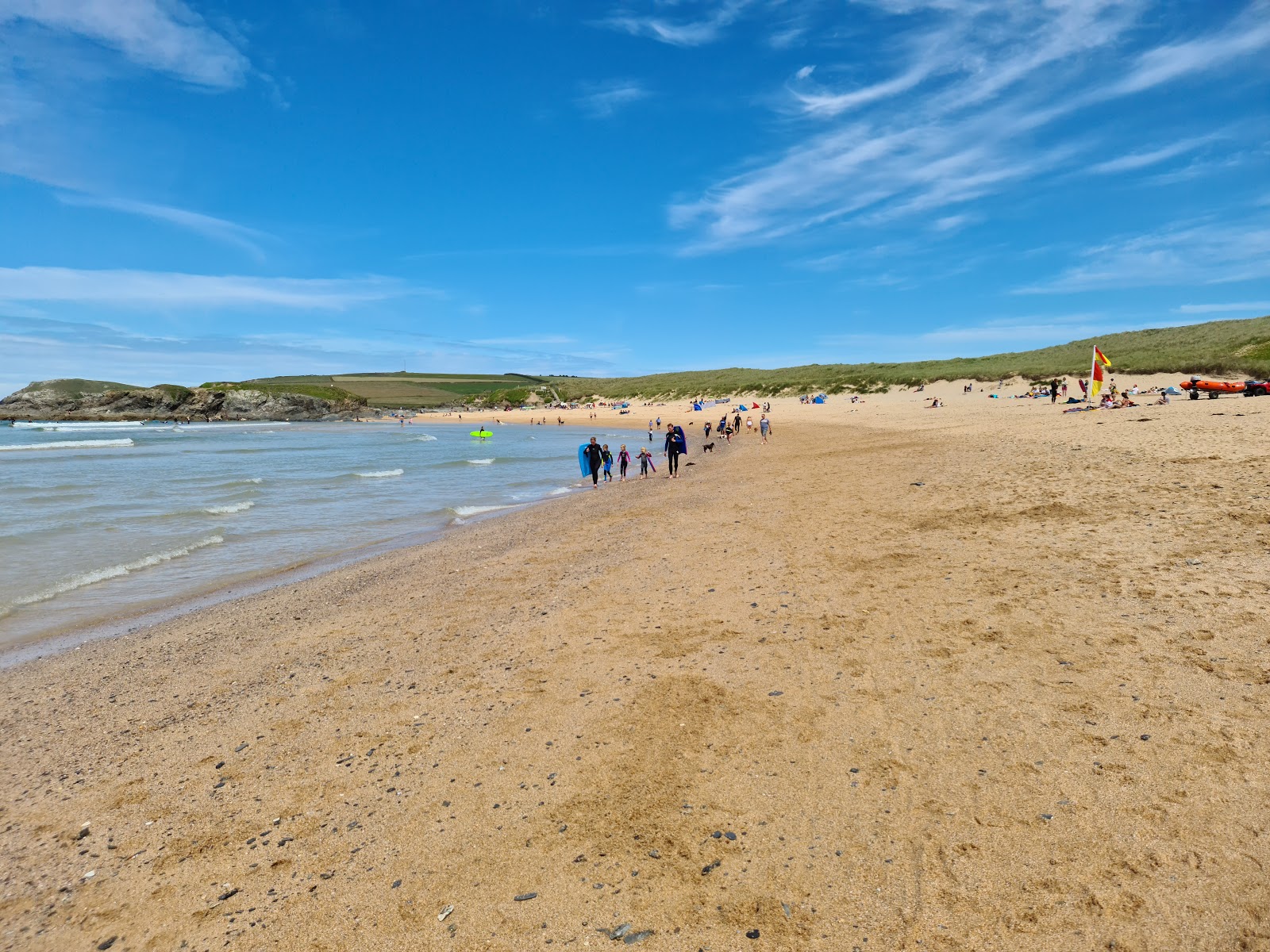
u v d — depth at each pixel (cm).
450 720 584
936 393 7225
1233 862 318
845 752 461
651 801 434
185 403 14475
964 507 1162
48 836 470
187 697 704
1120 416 2580
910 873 345
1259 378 4338
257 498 2336
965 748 445
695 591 878
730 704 551
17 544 1559
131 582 1242
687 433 6181
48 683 775
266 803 485
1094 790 384
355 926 356
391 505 2178
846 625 688
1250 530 796
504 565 1188
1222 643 530
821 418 5884
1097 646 560
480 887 374
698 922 332
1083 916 303
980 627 634
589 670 659
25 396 14350
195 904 387
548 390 16650
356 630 880
